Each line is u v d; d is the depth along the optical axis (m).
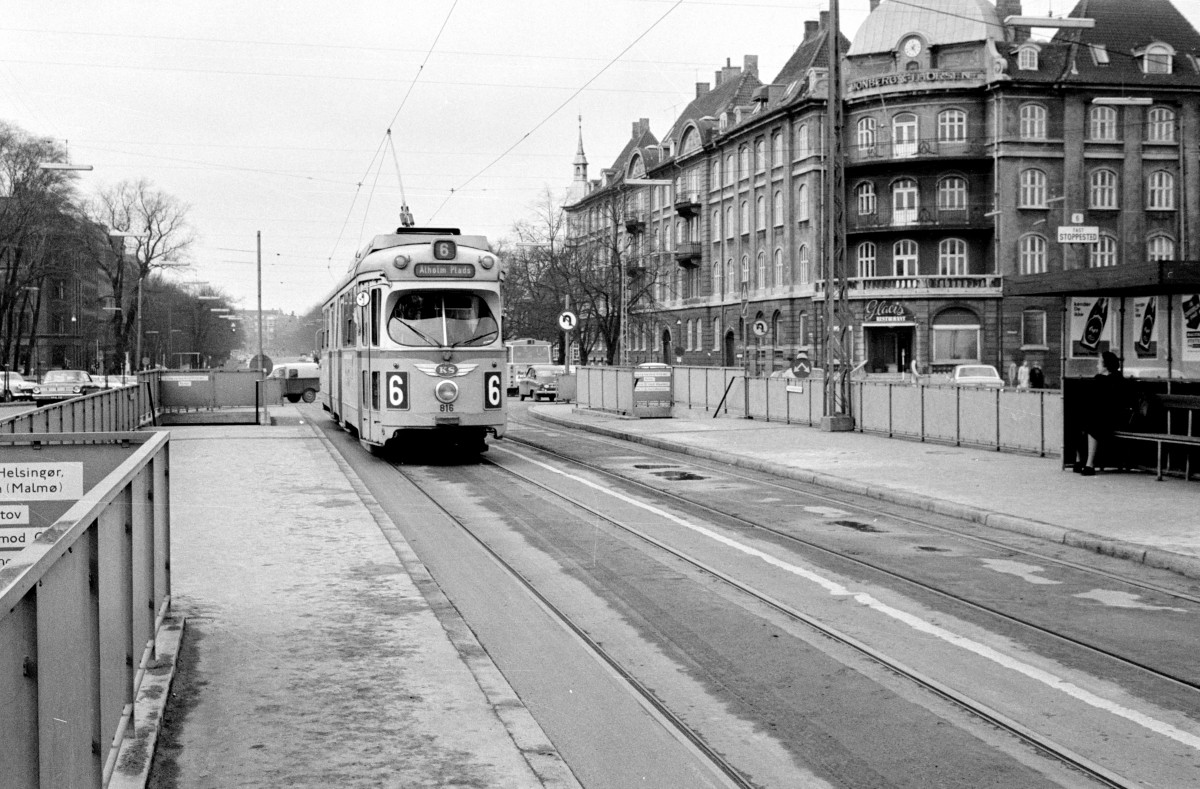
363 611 8.89
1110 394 18.06
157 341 111.50
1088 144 62.22
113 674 5.12
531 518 14.64
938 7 63.12
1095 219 62.56
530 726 6.21
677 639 8.40
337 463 20.55
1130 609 9.37
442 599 9.48
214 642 7.91
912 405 25.75
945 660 7.77
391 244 22.55
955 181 62.25
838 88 27.75
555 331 68.88
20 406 38.47
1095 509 14.38
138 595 6.27
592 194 97.69
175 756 5.68
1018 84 60.97
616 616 9.14
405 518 14.71
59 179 65.50
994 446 22.75
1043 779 5.62
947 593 9.98
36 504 7.39
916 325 60.53
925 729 6.37
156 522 7.39
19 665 3.17
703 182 78.56
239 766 5.55
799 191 65.50
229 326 143.88
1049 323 61.03
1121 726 6.39
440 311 21.52
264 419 35.66
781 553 12.00
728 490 17.69
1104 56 62.91
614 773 5.70
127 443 8.23
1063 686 7.16
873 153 62.75
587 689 7.16
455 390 21.31
